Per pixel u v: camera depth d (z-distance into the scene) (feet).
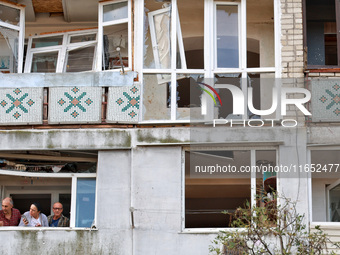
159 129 78.54
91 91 79.41
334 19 83.87
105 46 81.46
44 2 86.28
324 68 79.41
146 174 78.02
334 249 75.61
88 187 80.38
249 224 70.59
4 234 77.20
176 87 79.51
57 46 86.12
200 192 89.66
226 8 81.46
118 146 78.48
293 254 73.77
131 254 76.69
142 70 79.71
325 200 78.18
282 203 77.05
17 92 79.61
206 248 76.28
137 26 80.59
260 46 83.61
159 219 77.15
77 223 79.51
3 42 82.89
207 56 80.23
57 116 79.10
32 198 83.05
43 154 80.12
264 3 82.17
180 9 82.02
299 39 80.07
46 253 77.00
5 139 79.05
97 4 85.40
